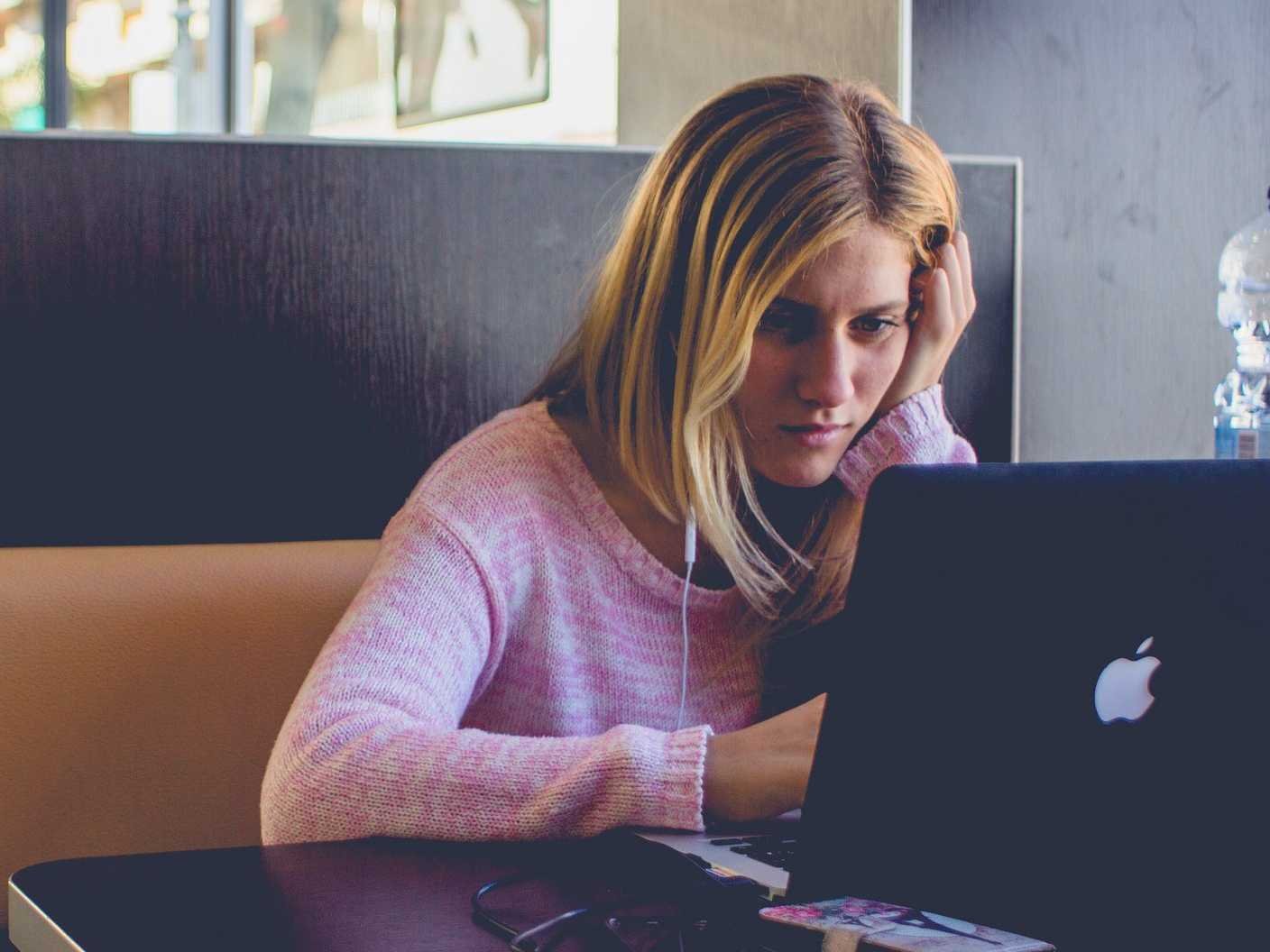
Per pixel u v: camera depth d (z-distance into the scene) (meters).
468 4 3.28
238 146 1.64
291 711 1.05
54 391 1.60
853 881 0.75
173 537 1.65
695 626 1.28
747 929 0.73
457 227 1.72
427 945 0.71
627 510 1.26
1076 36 2.01
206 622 1.45
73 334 1.60
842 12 1.95
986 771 0.71
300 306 1.67
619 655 1.25
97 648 1.41
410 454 1.72
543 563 1.23
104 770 1.40
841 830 0.76
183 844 1.43
